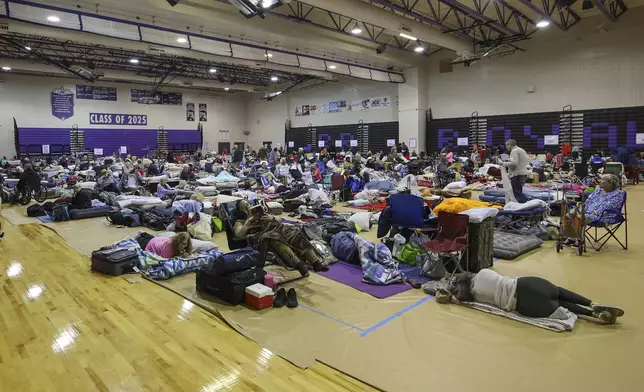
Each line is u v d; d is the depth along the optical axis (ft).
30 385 8.36
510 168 24.64
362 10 36.45
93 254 16.15
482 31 49.32
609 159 43.60
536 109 54.39
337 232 18.53
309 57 52.95
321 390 8.11
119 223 24.85
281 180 38.63
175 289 13.85
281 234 14.01
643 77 46.34
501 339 10.03
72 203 28.53
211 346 9.95
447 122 62.90
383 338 10.18
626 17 46.91
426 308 11.98
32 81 71.05
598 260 16.34
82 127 76.23
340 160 60.39
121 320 11.48
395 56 58.95
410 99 64.80
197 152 73.77
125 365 9.09
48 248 19.65
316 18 45.62
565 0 38.27
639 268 15.26
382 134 71.36
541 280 11.26
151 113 84.12
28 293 13.61
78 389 8.20
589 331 10.37
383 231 17.38
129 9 36.19
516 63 55.67
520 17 47.57
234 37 45.03
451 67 62.03
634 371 8.55
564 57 51.62
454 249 13.08
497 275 11.87
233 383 8.36
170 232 22.12
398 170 44.34
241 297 12.49
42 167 50.24
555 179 39.47
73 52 56.03
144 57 60.29
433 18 45.27
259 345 9.96
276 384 8.30
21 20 30.66
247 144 97.86
